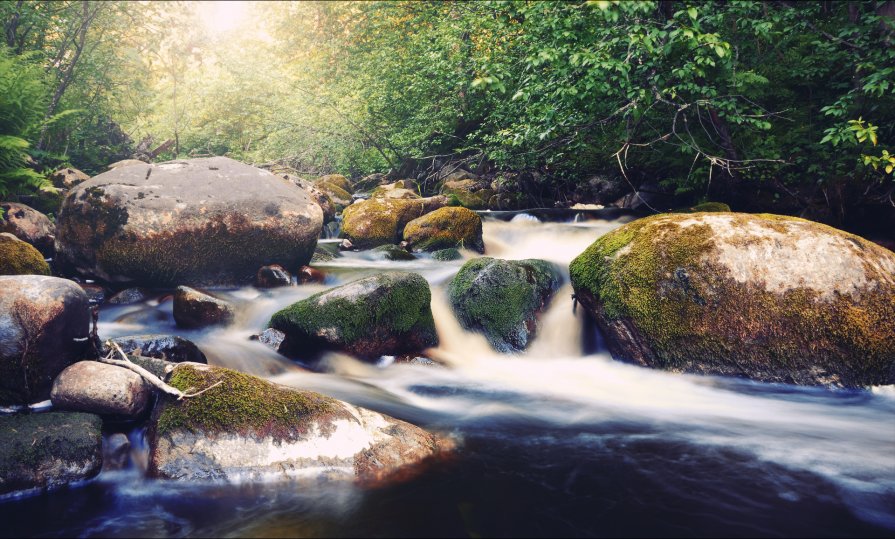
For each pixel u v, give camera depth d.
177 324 5.60
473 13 13.23
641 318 4.73
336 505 2.67
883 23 7.40
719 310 4.50
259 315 5.95
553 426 3.82
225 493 2.77
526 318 5.68
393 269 7.66
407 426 3.40
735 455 3.30
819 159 8.45
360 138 18.00
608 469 3.11
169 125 23.33
